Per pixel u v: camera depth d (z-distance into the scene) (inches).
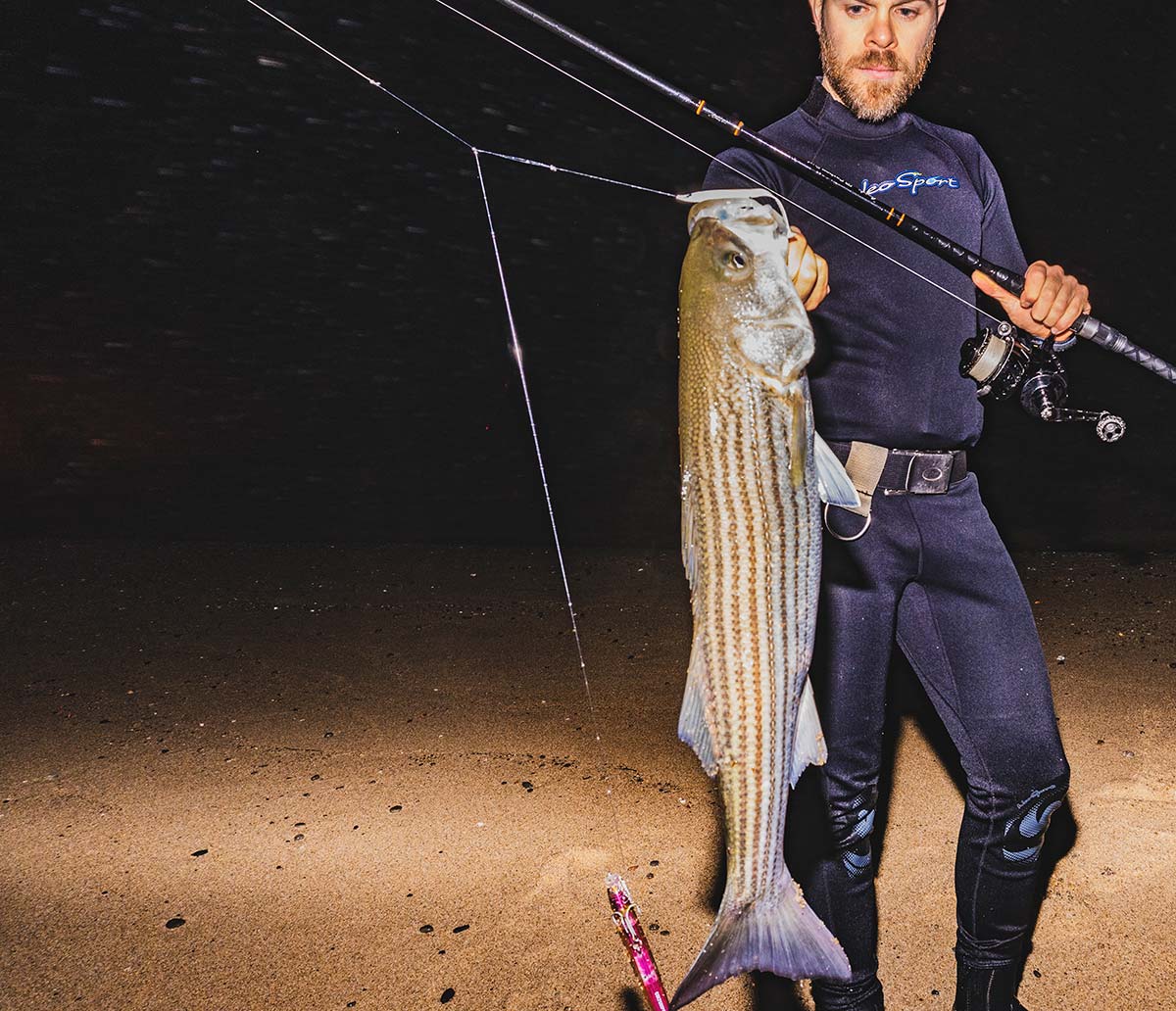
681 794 147.3
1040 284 92.7
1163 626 192.1
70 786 151.9
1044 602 204.7
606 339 355.9
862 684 100.9
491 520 258.4
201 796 148.8
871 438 99.9
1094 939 121.9
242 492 269.0
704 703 70.4
